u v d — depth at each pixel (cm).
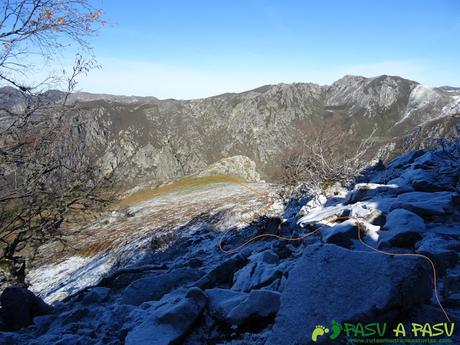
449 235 504
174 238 1589
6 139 667
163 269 923
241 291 532
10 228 815
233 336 414
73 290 1455
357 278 354
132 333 423
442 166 849
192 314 438
